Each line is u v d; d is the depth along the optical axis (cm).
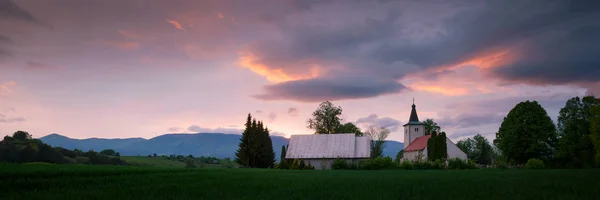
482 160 12469
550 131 8019
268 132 8594
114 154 13550
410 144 11506
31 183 1862
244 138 8262
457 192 1798
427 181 2597
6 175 2109
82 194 1556
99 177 2350
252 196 1608
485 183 2362
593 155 7312
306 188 1997
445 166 6550
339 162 6819
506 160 8250
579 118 7931
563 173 3638
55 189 1727
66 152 9644
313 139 8969
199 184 2109
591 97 7900
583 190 1777
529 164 6512
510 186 2106
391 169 6506
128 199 1439
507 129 8306
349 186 2133
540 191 1792
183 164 13450
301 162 7056
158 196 1557
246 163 8188
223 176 2850
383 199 1539
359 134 12744
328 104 12138
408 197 1602
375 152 12481
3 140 7744
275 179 2681
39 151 7862
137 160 12988
